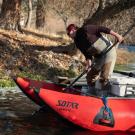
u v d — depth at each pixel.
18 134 7.90
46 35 25.22
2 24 23.11
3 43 18.30
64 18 40.81
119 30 22.88
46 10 34.81
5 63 16.38
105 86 9.00
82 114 8.23
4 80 13.62
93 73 9.26
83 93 8.79
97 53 8.88
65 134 7.99
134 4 19.20
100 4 19.59
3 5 23.34
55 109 8.20
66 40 24.70
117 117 8.27
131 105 8.44
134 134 8.20
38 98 8.38
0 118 9.00
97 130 8.31
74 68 16.91
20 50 17.81
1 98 11.13
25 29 25.44
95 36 8.79
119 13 19.48
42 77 15.51
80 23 40.06
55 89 9.35
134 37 35.84
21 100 10.95
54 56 17.73
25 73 15.67
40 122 8.76
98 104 8.31
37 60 16.92
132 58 25.81
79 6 38.62
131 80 8.83
